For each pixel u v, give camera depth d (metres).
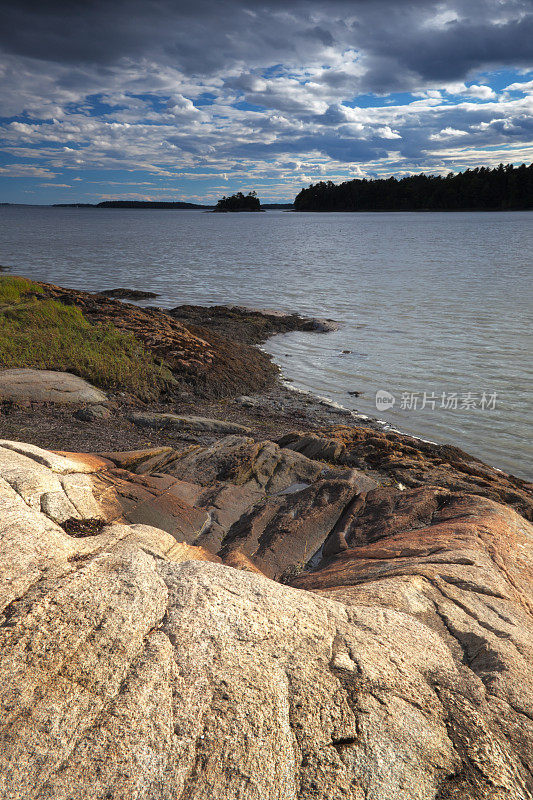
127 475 6.46
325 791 2.19
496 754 2.50
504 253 51.06
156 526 5.38
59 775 1.97
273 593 3.25
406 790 2.27
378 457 8.57
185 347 15.81
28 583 2.76
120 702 2.28
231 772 2.15
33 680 2.25
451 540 4.73
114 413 10.78
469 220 144.88
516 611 3.70
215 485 7.16
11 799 1.86
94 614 2.65
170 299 27.80
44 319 16.70
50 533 3.29
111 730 2.16
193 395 13.22
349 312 24.00
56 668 2.33
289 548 5.53
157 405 12.13
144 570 3.14
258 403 13.27
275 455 8.04
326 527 5.95
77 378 12.09
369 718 2.52
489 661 3.08
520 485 8.76
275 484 7.34
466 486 6.83
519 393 13.45
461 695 2.80
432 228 103.62
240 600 3.09
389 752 2.39
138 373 13.12
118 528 4.02
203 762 2.16
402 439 9.97
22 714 2.12
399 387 14.23
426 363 16.19
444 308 24.19
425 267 40.03
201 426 10.35
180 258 48.22
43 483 4.20
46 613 2.57
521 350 17.14
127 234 92.50
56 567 2.95
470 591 3.84
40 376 11.55
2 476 4.05
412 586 3.77
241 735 2.30
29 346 13.58
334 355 17.53
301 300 27.08
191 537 5.61
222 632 2.80
